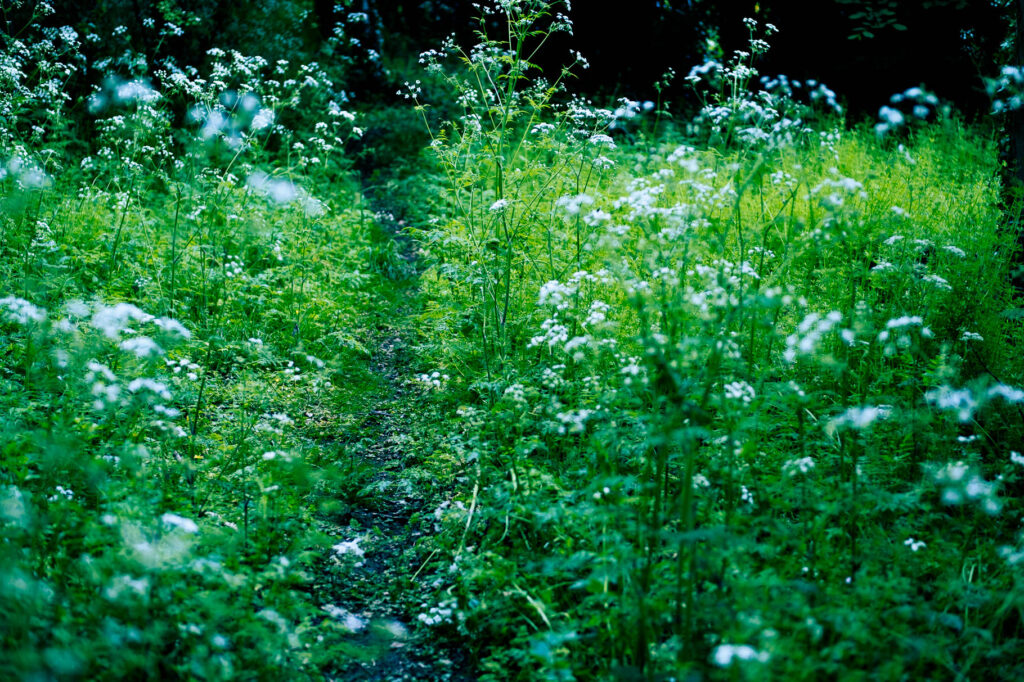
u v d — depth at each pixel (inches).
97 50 401.7
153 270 271.9
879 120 484.7
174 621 123.1
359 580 165.5
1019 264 226.5
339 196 381.4
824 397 190.4
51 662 101.3
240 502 169.8
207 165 326.3
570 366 209.9
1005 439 182.2
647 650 119.1
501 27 642.8
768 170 265.0
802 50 576.1
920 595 139.5
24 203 247.6
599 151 255.4
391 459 213.3
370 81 571.5
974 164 323.9
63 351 187.0
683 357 140.3
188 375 199.6
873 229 221.6
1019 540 146.6
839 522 153.6
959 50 523.8
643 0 597.6
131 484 150.9
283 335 261.0
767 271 226.4
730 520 137.3
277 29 480.4
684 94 605.0
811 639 114.0
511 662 139.5
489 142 271.0
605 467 155.8
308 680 128.7
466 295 263.1
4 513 130.3
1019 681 119.1
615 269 161.3
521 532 165.9
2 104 281.3
